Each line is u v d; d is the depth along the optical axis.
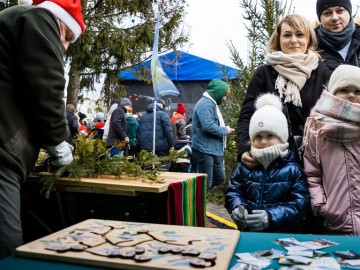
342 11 2.33
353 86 1.75
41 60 1.50
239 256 0.98
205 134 4.19
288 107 2.05
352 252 1.01
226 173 5.11
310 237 1.16
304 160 1.88
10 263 0.94
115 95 9.30
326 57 2.36
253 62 4.47
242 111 2.19
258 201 1.87
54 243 1.04
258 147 1.88
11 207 1.42
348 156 1.72
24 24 1.51
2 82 1.48
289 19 2.12
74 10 1.83
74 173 1.88
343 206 1.70
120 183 1.83
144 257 0.93
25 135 1.53
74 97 9.37
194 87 9.16
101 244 1.04
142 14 9.46
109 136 5.71
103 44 8.70
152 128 5.41
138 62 9.11
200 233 1.14
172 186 1.87
